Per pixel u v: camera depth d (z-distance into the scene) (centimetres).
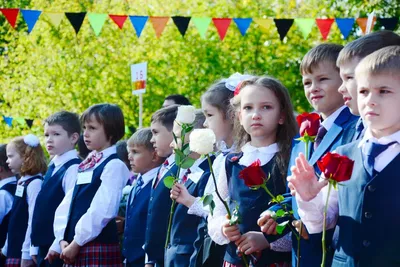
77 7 2638
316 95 595
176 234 729
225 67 2505
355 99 524
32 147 1159
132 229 870
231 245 627
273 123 624
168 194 781
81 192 923
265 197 608
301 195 458
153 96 2534
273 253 602
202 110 777
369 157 454
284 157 618
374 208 443
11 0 2820
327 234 500
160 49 2548
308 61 597
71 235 923
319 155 557
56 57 2616
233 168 637
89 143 942
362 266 443
